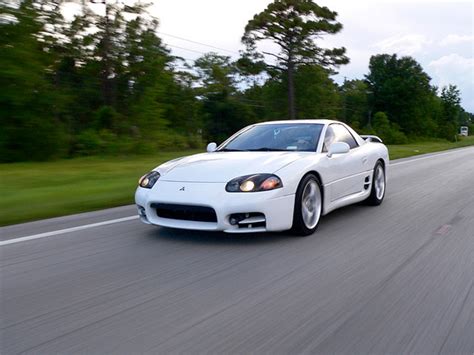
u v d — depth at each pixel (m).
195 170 5.42
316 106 50.47
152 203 5.28
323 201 5.95
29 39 20.44
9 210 7.03
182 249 5.07
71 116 29.50
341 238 5.61
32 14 20.59
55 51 25.28
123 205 7.92
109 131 28.11
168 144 35.41
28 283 4.05
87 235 5.70
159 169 5.73
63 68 31.27
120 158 22.11
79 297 3.73
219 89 57.50
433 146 40.38
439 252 5.08
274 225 5.16
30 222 6.47
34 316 3.38
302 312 3.46
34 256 4.84
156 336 3.07
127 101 33.03
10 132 20.05
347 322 3.30
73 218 6.74
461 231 6.06
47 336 3.07
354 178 6.82
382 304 3.63
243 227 5.12
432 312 3.48
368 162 7.30
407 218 6.84
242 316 3.39
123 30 32.56
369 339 3.05
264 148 6.24
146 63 32.91
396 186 10.64
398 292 3.88
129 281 4.10
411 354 2.87
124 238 5.54
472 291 3.92
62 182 10.49
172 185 5.28
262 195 5.04
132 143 26.05
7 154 19.91
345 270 4.44
